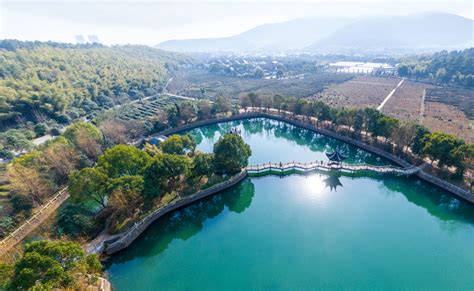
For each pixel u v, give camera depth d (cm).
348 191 6806
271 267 4481
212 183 6525
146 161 6075
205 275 4353
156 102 15150
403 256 4678
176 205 5772
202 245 5059
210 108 12219
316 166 7725
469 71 18112
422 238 5138
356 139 9281
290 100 12025
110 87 15562
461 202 5931
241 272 4394
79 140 7606
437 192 6431
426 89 17125
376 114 8756
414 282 4147
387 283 4134
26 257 3088
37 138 9869
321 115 10588
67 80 14312
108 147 8494
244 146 7062
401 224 5559
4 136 8744
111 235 4788
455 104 13312
